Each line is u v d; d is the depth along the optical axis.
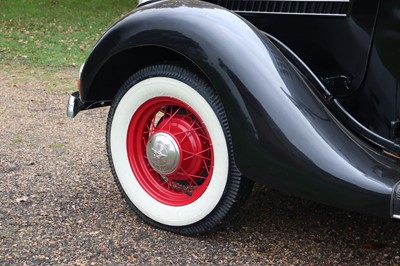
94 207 2.99
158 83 2.61
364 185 2.12
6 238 2.61
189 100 2.53
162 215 2.69
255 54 2.33
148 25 2.51
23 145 4.16
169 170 2.65
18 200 3.05
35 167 3.64
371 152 2.29
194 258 2.47
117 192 3.21
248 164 2.33
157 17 2.50
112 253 2.49
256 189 3.28
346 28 2.49
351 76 2.53
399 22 2.32
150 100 2.68
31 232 2.68
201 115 2.51
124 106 2.77
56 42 9.98
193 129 2.60
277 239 2.66
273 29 2.70
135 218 2.86
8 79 7.04
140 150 2.82
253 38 2.38
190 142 2.60
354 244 2.62
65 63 8.34
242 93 2.30
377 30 2.40
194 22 2.43
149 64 2.80
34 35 10.48
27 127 4.73
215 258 2.47
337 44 2.54
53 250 2.51
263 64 2.31
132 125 2.79
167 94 2.60
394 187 2.09
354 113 2.58
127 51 2.67
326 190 2.19
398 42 2.35
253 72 2.30
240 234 2.70
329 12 2.51
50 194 3.17
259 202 3.09
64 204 3.02
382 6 2.36
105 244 2.57
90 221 2.81
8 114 5.20
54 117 5.12
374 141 2.42
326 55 2.59
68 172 3.55
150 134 2.79
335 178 2.17
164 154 2.63
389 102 2.46
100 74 2.76
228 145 2.44
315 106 2.31
